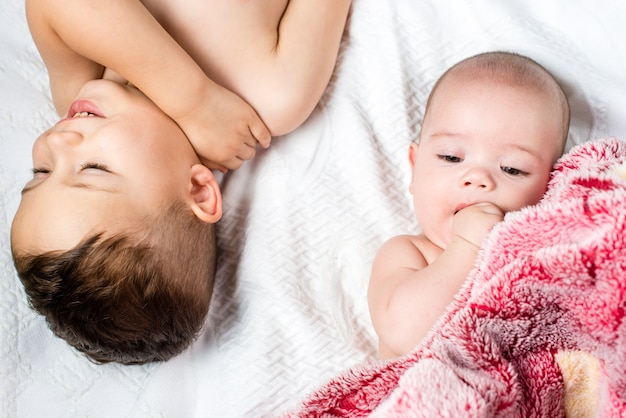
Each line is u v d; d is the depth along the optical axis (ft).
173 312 3.53
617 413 2.76
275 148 4.05
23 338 3.80
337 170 4.00
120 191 3.41
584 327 2.86
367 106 4.06
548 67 3.88
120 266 3.36
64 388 3.75
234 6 3.78
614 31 3.85
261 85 3.84
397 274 3.45
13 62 4.26
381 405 2.83
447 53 4.05
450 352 2.88
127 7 3.43
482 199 3.31
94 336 3.44
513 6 3.99
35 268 3.34
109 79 3.80
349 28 4.12
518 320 2.92
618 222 2.71
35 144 3.55
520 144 3.30
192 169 3.69
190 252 3.61
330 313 3.79
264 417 3.65
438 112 3.46
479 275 3.02
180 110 3.61
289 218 3.92
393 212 3.92
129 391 3.75
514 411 2.79
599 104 3.83
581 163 3.34
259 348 3.73
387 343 3.35
